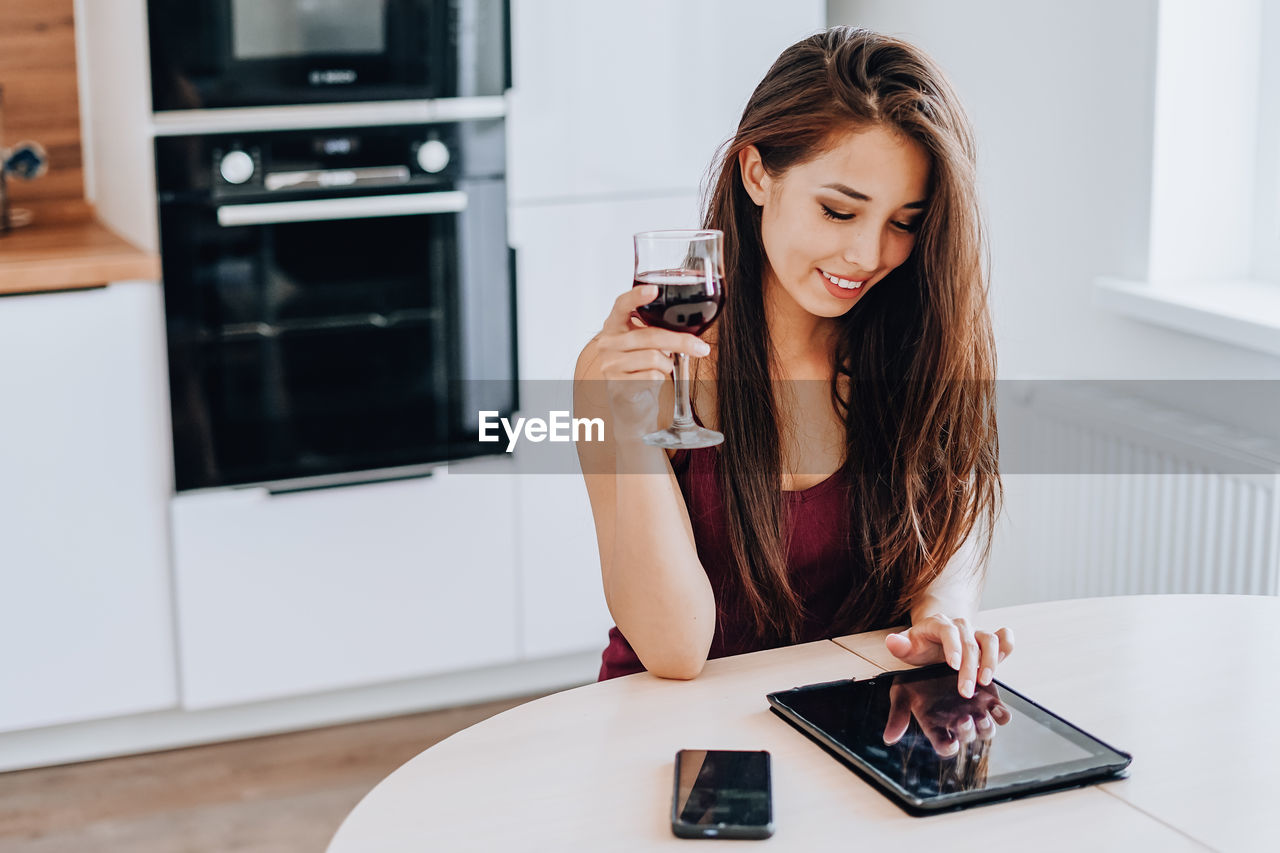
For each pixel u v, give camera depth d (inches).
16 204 117.6
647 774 46.4
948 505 61.3
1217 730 49.1
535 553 119.6
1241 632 58.1
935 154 55.2
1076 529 100.4
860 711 49.9
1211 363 93.1
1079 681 53.2
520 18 111.0
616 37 114.6
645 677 54.8
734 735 49.2
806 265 57.4
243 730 116.0
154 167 102.5
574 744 48.7
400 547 115.1
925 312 59.3
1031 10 108.1
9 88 115.2
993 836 42.2
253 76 104.0
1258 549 85.0
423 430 115.0
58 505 104.4
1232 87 97.3
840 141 55.3
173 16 101.0
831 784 45.4
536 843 42.3
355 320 110.8
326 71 105.9
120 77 104.4
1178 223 98.6
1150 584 93.7
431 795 45.3
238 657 112.0
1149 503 93.2
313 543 112.3
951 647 52.8
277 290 107.9
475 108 110.9
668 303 49.6
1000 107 113.1
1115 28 99.5
